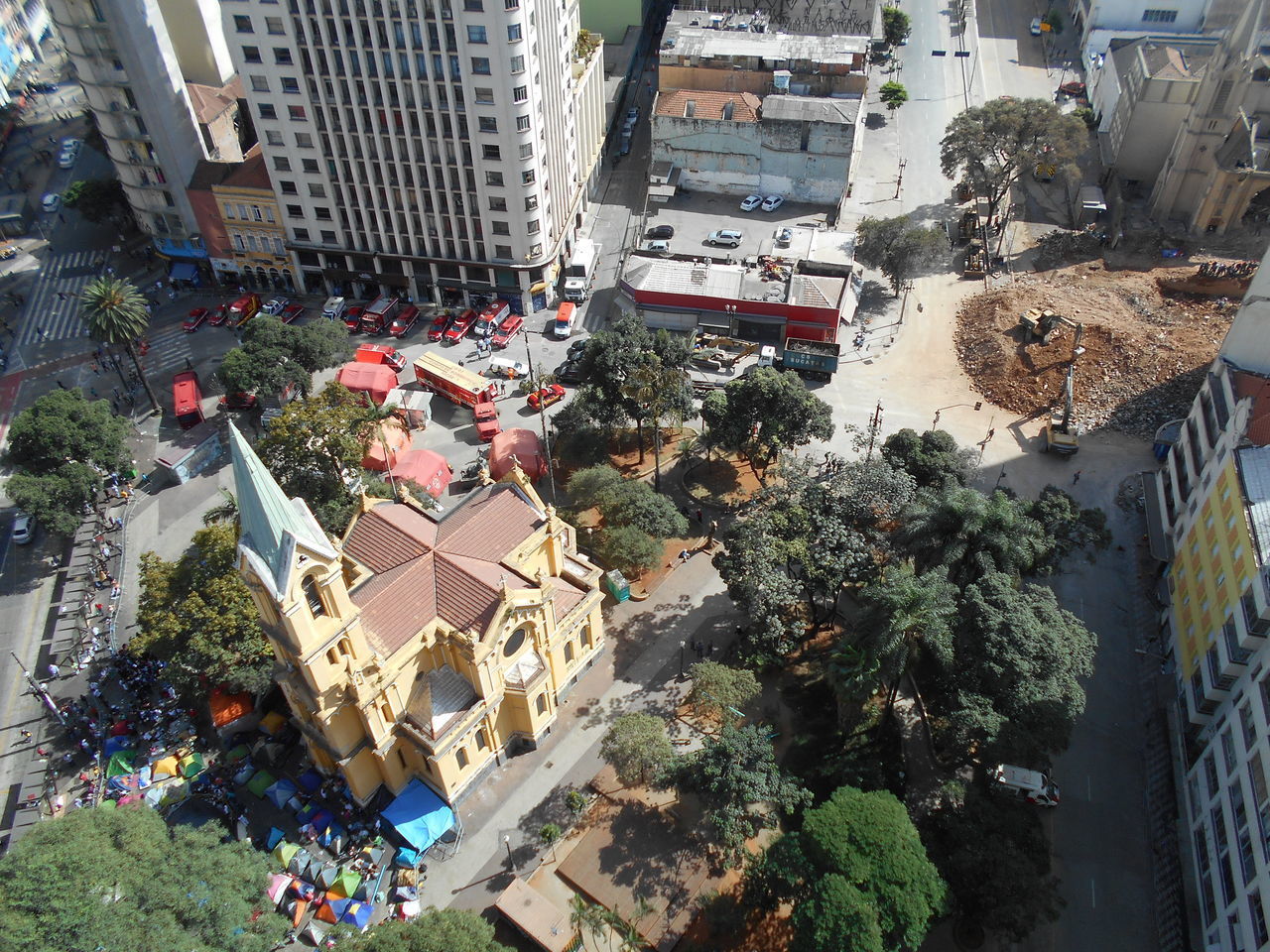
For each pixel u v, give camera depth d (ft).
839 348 394.32
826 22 555.28
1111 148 489.67
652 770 234.17
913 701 269.64
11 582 320.70
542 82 377.50
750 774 218.79
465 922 196.34
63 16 375.25
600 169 516.73
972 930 216.95
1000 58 609.42
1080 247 444.14
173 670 250.78
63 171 538.06
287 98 377.09
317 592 202.69
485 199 390.63
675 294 400.47
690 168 495.00
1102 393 365.81
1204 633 246.27
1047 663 231.71
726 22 526.57
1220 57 411.95
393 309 423.64
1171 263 431.43
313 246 422.41
